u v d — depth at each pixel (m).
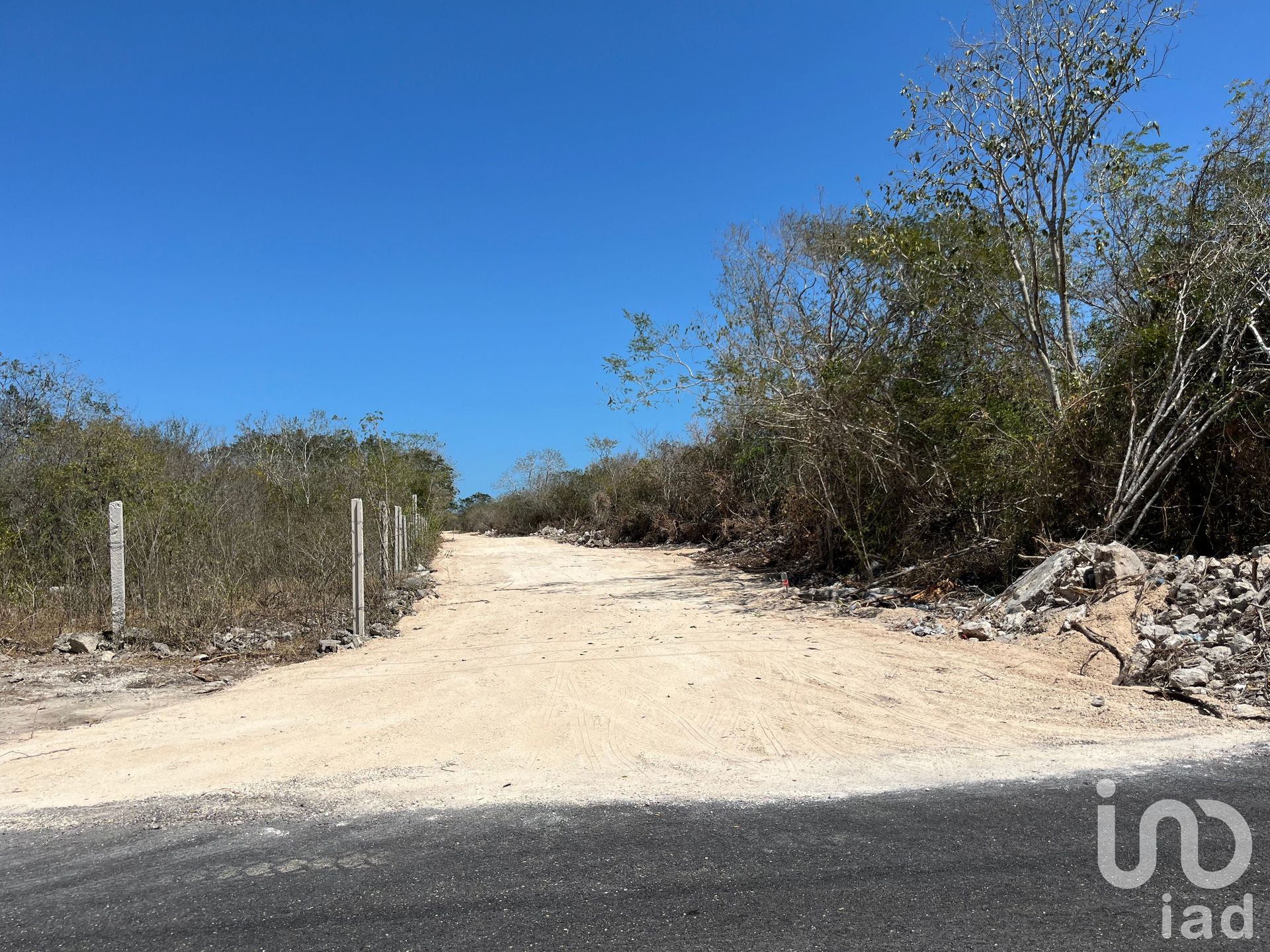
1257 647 7.10
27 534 12.18
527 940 3.15
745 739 5.90
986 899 3.41
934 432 13.84
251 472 18.52
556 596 14.73
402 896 3.54
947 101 12.84
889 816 4.36
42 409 15.70
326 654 9.44
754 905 3.39
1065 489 11.64
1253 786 4.64
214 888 3.66
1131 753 5.32
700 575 17.98
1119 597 8.68
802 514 17.00
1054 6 12.11
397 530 17.39
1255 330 10.55
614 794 4.83
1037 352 13.19
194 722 6.57
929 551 13.86
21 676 8.15
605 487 35.69
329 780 5.16
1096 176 13.19
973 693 7.05
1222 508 11.09
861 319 16.58
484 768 5.37
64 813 4.66
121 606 9.68
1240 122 12.27
